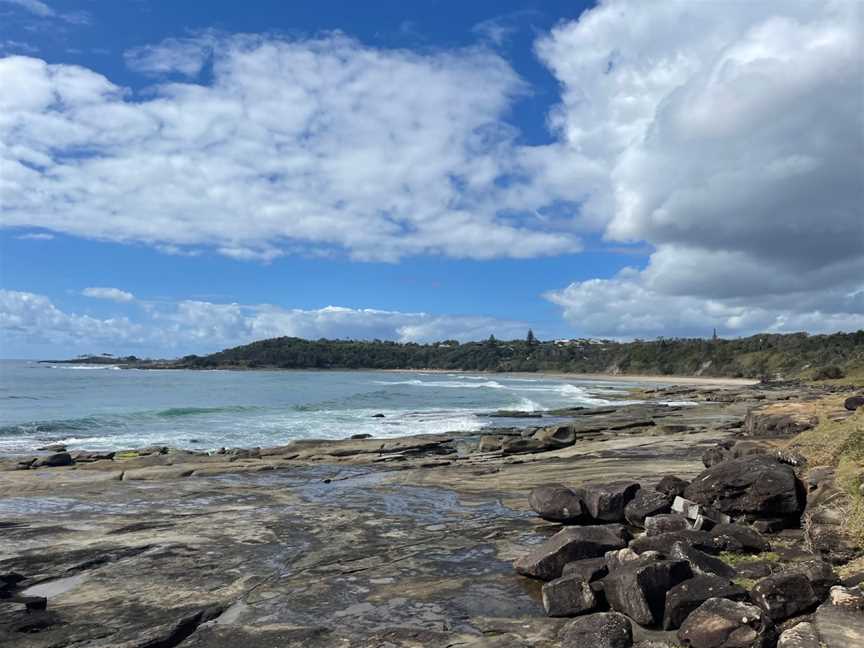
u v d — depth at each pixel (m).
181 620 7.05
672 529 9.03
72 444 25.52
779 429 16.33
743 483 9.53
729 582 6.35
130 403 46.56
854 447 9.59
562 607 6.95
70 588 8.21
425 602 7.55
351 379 106.81
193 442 26.67
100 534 10.95
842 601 5.55
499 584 8.15
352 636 6.60
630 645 5.76
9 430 29.22
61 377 93.44
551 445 22.66
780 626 5.60
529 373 152.62
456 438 27.09
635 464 17.36
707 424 29.86
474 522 11.71
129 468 18.88
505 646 6.13
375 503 13.59
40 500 14.13
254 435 28.91
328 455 21.73
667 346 140.38
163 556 9.60
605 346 172.00
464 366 173.38
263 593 7.97
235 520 11.98
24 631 6.74
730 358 120.44
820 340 109.12
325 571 8.84
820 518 7.98
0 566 9.10
